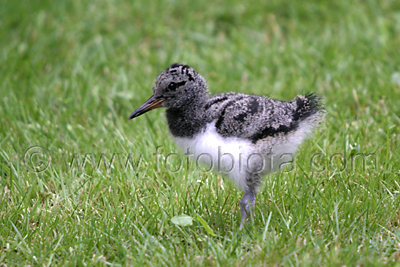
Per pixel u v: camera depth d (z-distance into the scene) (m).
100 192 9.68
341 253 7.64
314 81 13.48
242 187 8.80
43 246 8.18
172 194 9.48
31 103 13.27
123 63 15.29
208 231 8.13
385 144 10.58
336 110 12.17
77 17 16.77
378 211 8.72
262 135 8.44
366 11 16.41
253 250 7.82
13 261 7.94
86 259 7.87
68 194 9.67
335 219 8.45
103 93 13.72
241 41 15.67
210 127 8.62
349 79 13.70
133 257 7.81
